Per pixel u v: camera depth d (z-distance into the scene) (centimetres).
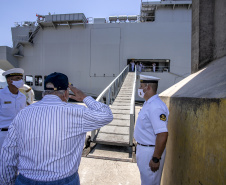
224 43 198
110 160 308
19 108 222
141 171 164
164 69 1588
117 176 258
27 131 96
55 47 1672
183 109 143
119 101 620
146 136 161
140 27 1573
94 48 1617
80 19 1540
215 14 223
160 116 147
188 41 1530
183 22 1540
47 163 93
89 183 240
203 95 108
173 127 178
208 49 232
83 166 286
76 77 1639
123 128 405
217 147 80
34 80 1717
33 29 1750
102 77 1606
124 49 1586
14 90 221
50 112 100
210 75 155
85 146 361
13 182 108
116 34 1591
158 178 162
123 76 1159
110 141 351
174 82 1501
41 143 94
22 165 96
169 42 1545
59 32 1664
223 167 74
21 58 1753
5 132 207
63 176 95
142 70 1583
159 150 142
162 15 1562
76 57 1639
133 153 334
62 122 98
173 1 1493
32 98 368
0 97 211
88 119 104
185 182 128
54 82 110
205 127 95
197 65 239
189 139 122
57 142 95
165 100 243
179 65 1534
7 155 102
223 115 75
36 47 1711
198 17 235
